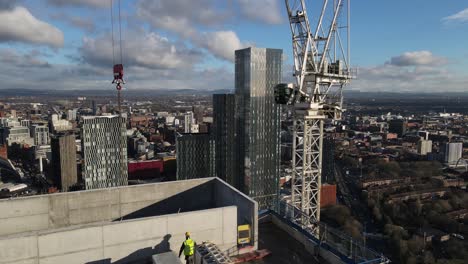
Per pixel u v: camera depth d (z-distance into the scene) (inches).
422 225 5787.4
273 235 927.0
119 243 692.1
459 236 5344.5
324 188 6953.7
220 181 959.0
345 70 2436.0
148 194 919.7
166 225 724.7
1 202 794.8
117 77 1433.3
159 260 623.8
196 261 710.5
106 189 880.9
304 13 2317.9
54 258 650.8
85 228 666.8
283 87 2402.8
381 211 6486.2
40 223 828.0
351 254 771.4
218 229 771.4
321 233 900.0
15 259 625.3
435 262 4507.9
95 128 7406.5
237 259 774.5
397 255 4906.5
